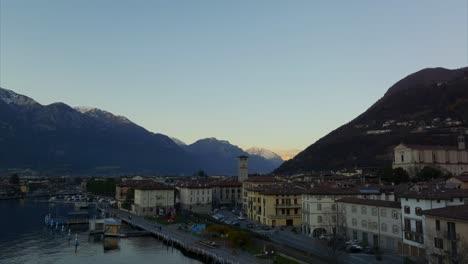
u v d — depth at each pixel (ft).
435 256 295.07
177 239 506.89
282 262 344.69
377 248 382.83
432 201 338.13
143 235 591.37
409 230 360.07
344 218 457.68
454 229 286.66
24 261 435.94
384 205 401.49
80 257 452.76
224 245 453.99
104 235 587.27
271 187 628.28
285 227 565.12
